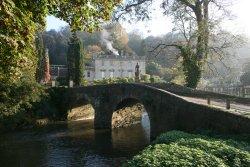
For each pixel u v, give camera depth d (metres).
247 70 81.94
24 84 41.50
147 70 106.38
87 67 102.81
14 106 40.84
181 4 47.06
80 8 11.49
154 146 17.22
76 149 33.34
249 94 43.88
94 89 47.59
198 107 26.53
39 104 50.03
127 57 106.62
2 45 8.88
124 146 34.84
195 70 46.12
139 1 47.28
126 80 68.69
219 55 47.25
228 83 66.31
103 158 29.88
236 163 15.30
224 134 22.94
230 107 28.66
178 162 13.84
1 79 11.44
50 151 32.31
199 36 45.00
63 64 116.56
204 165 14.07
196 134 24.20
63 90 54.12
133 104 47.03
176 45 48.88
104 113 45.88
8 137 38.75
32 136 39.59
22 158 29.72
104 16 12.35
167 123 31.27
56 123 50.03
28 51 9.96
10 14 8.08
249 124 20.94
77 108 54.19
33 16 10.02
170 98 30.95
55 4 10.57
